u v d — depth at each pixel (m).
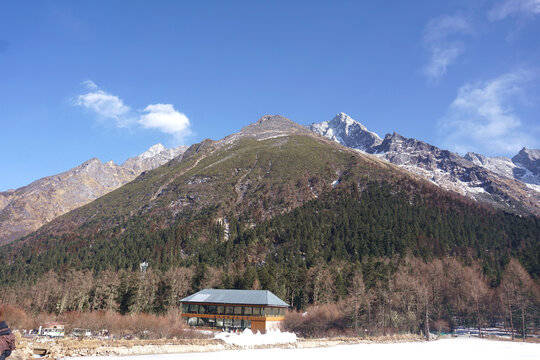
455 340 110.38
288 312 115.19
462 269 151.25
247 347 76.62
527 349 90.69
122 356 57.03
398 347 88.81
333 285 129.75
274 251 191.38
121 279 128.25
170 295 125.62
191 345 70.38
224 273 141.12
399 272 136.88
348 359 65.81
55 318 111.38
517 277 132.62
